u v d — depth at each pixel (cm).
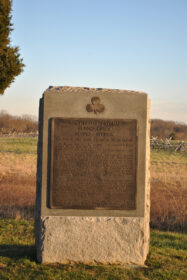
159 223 831
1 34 1950
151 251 587
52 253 500
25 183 1260
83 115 505
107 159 506
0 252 550
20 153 2339
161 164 2148
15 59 2038
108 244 503
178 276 472
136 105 506
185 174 1712
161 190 1185
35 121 4459
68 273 462
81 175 505
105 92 505
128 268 491
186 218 845
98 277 452
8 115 4388
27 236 672
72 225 502
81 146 505
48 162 505
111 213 507
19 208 916
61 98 503
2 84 2050
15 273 461
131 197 507
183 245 653
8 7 1955
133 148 507
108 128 505
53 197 503
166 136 4178
